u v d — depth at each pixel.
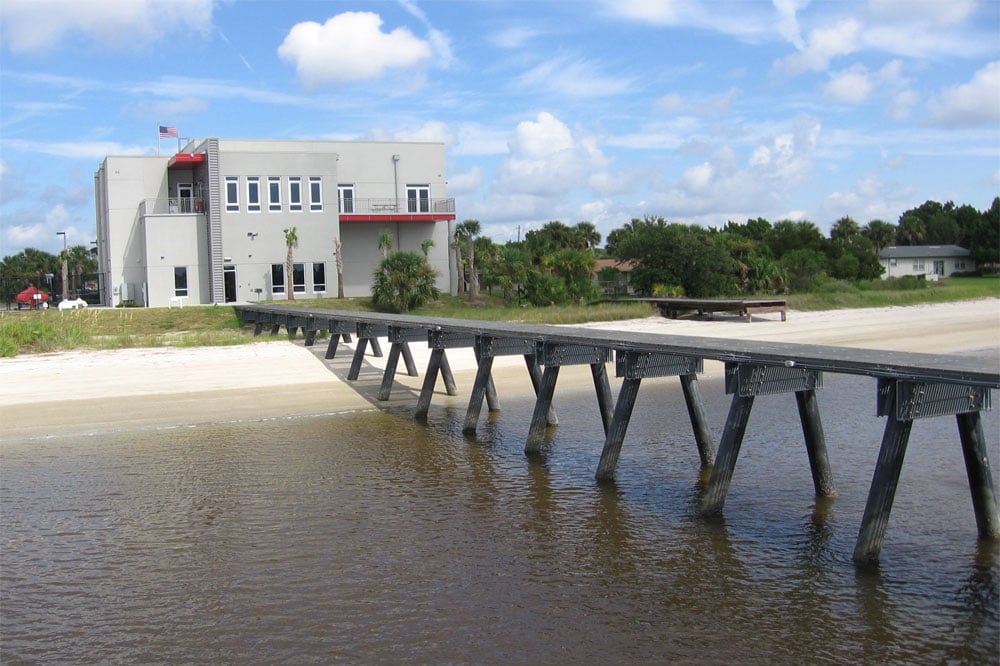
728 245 52.62
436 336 16.05
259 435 14.67
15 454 13.36
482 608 7.47
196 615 7.41
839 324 31.88
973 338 27.66
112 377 19.98
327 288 46.81
